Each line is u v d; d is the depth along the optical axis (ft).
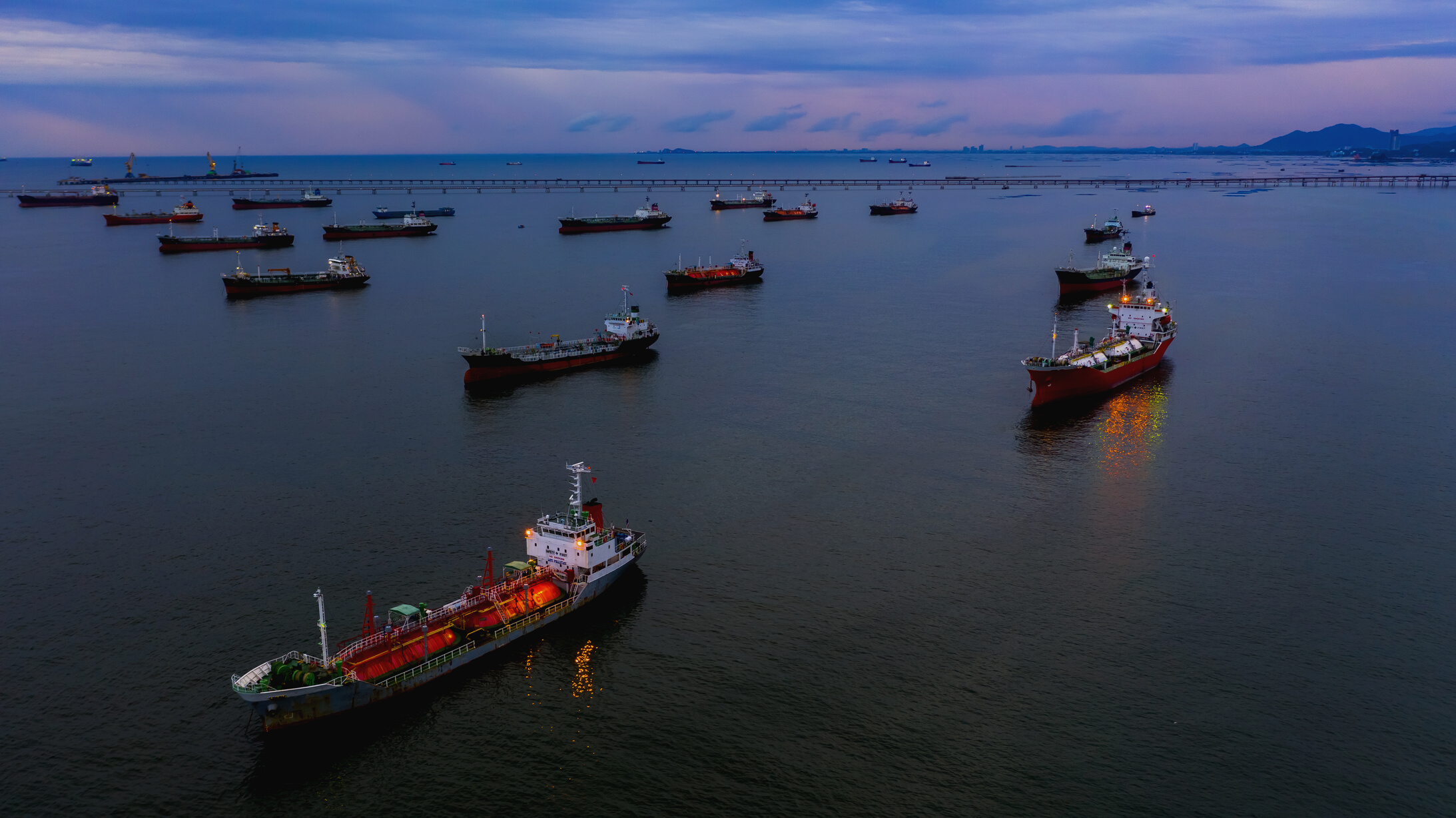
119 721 246.06
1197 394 526.98
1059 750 233.76
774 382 560.20
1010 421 482.69
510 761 232.53
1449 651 273.75
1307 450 434.30
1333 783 223.51
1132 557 330.95
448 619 277.64
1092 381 518.78
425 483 398.62
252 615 293.02
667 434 464.65
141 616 293.43
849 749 234.38
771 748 234.99
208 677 263.49
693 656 273.13
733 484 397.19
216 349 648.38
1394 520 358.43
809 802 217.77
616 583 312.91
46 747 235.81
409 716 249.75
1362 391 526.57
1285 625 287.28
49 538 346.74
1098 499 380.99
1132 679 261.24
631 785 223.71
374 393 540.93
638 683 260.83
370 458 429.38
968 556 331.98
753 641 280.10
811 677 262.47
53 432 466.70
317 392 542.16
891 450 438.40
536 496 384.68
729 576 318.24
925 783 223.30
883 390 539.29
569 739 239.50
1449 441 442.50
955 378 565.12
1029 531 352.08
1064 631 284.20
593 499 323.78
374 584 312.09
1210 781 224.33
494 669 269.03
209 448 444.14
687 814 214.48
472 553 333.62
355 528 353.31
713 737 239.50
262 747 237.86
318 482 399.44
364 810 217.36
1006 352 629.10
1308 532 349.61
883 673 263.90
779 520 362.12
